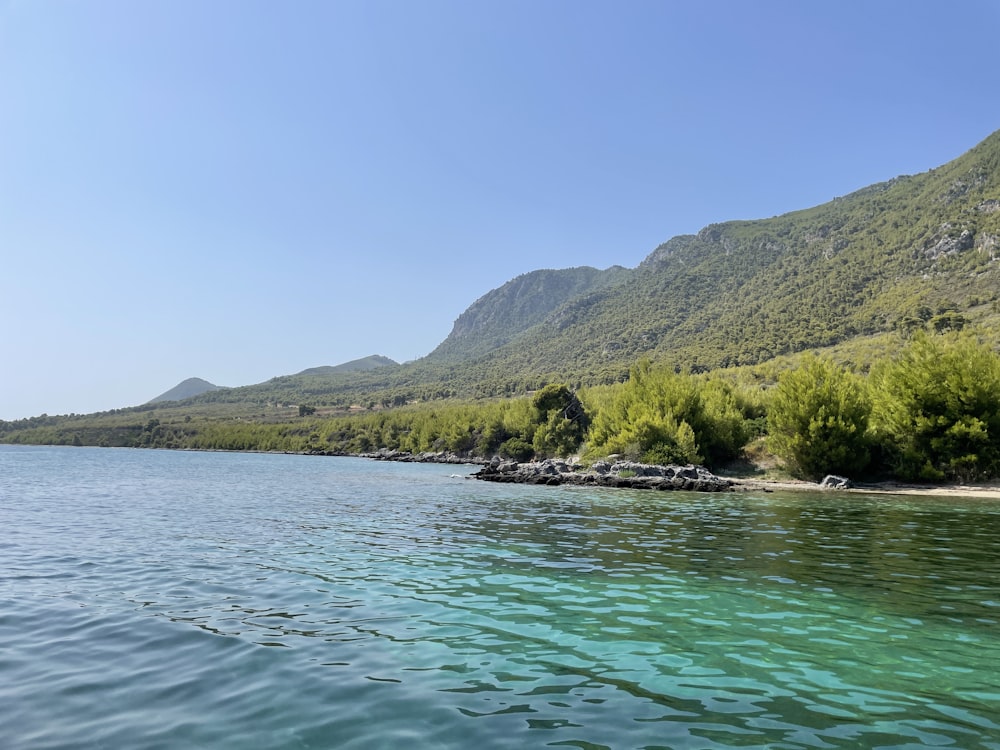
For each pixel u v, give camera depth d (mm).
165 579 14422
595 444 66438
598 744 6199
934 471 46219
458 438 120188
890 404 49750
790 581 14242
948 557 17500
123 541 20531
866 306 180250
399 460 129500
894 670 8469
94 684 7887
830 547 19312
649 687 7789
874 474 50469
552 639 9797
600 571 15406
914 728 6633
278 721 6758
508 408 115562
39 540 20703
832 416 48594
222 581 14203
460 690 7672
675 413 58531
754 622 10820
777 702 7332
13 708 7125
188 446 198250
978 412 46312
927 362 47812
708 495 41000
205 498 38156
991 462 45156
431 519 27109
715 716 6910
